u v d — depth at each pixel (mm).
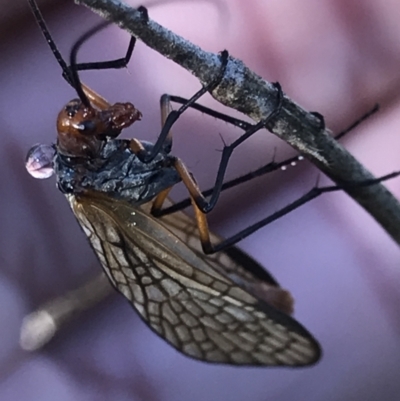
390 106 179
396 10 179
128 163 139
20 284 179
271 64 179
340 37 179
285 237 181
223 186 141
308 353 140
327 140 135
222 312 140
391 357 177
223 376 179
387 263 179
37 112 178
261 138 176
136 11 126
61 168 138
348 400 175
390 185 176
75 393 180
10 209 180
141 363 181
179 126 176
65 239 180
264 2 179
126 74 176
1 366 181
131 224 138
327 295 179
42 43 178
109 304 182
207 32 177
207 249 141
